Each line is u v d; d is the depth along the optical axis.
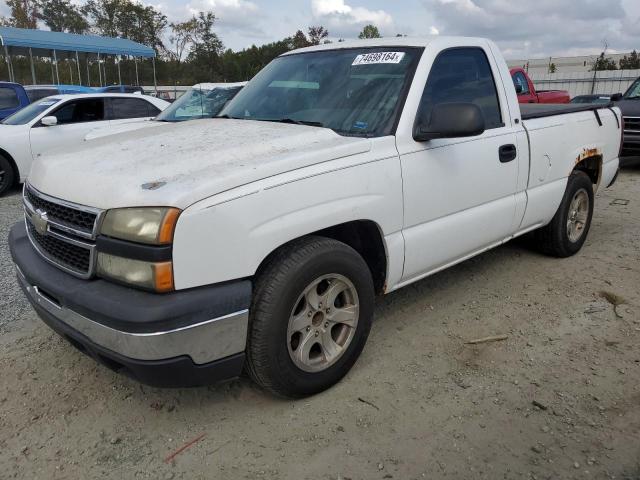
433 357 3.40
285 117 3.62
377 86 3.46
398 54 3.58
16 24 48.28
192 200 2.35
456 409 2.88
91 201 2.50
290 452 2.59
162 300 2.32
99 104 9.80
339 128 3.34
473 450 2.58
